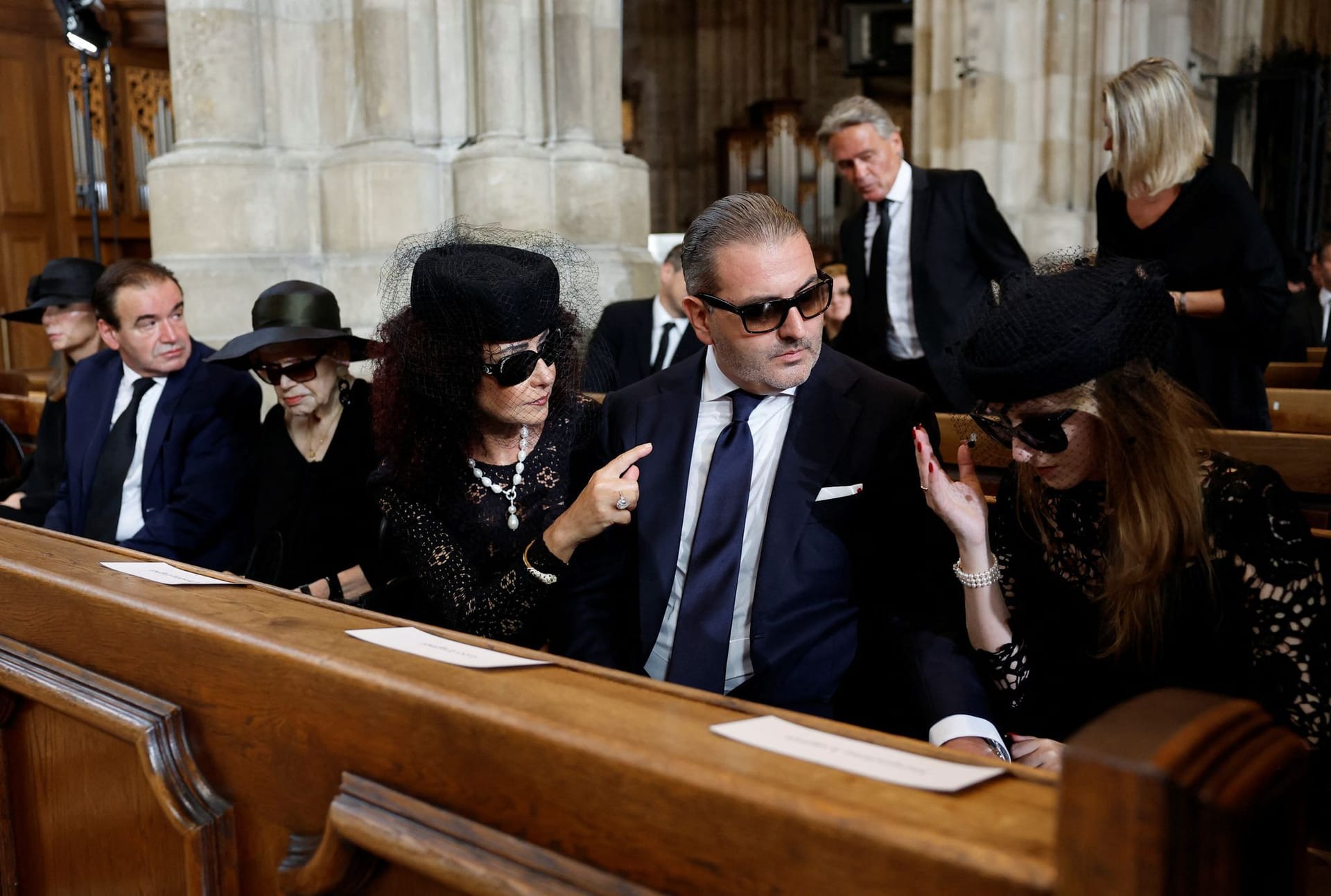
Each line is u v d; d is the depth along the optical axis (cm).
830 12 1636
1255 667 171
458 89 563
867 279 432
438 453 235
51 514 380
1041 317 168
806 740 113
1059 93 695
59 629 186
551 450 239
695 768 103
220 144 553
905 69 1348
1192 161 315
